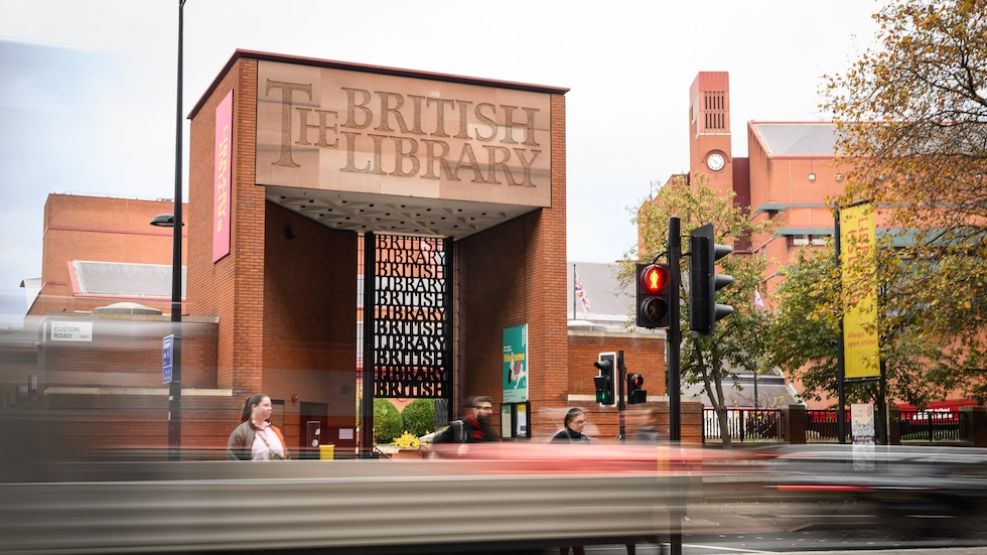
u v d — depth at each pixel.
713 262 12.02
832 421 43.47
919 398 42.41
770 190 89.00
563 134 29.91
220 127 27.86
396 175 27.72
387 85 27.98
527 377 29.73
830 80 23.20
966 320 23.12
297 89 27.09
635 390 22.91
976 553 7.47
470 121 28.81
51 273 16.11
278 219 28.47
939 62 21.84
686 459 4.62
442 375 32.44
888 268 22.78
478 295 32.81
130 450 3.54
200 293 29.45
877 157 22.91
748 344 44.16
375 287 33.41
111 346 3.80
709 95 103.56
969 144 22.47
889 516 5.96
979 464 6.25
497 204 28.97
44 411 3.41
